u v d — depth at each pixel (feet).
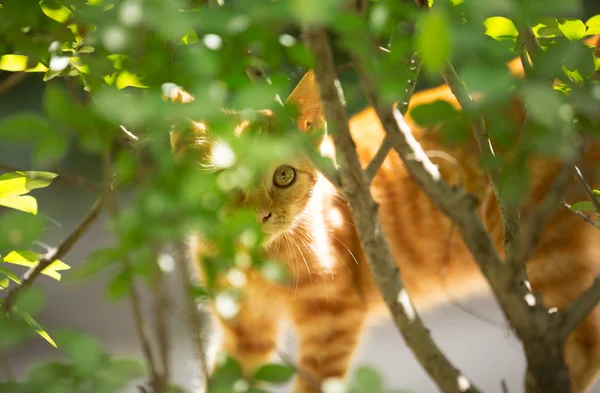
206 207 7.66
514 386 27.73
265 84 7.88
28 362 30.27
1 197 10.98
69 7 10.71
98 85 9.86
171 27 7.97
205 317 21.65
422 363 9.75
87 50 11.36
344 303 21.85
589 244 21.65
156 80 8.83
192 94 7.93
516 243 10.68
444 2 8.51
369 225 9.41
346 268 21.85
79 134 8.04
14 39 11.30
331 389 8.54
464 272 23.81
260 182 18.86
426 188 9.34
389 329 34.01
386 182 23.47
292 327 22.95
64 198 50.21
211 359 21.35
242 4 8.13
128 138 10.69
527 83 7.70
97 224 45.44
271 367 8.57
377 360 30.50
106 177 9.52
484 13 8.03
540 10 8.28
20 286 10.52
